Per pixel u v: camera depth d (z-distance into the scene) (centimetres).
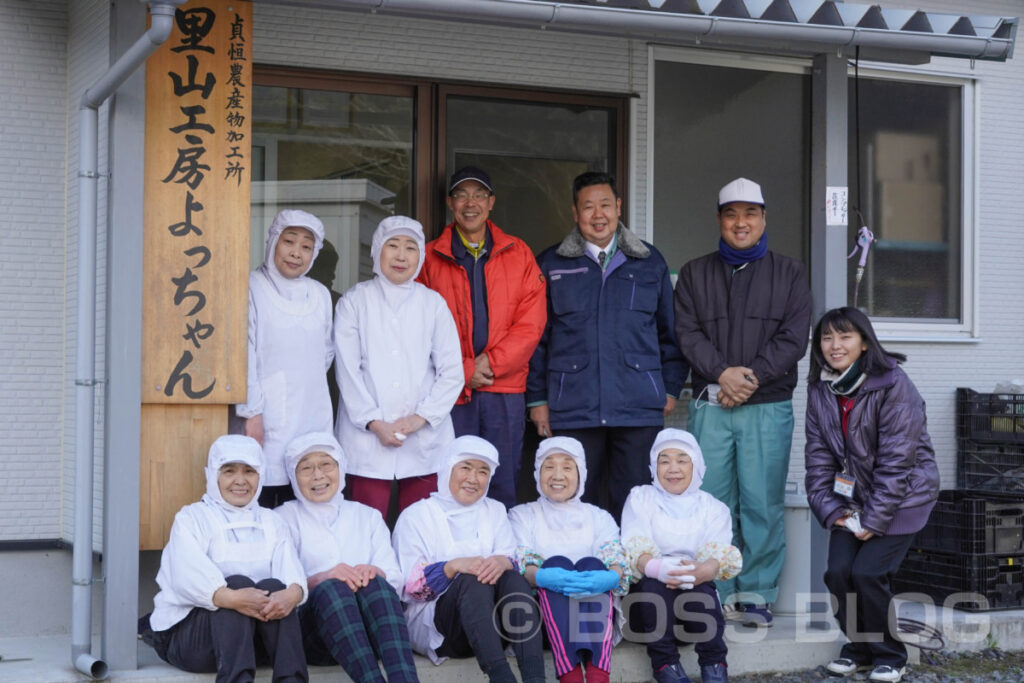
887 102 660
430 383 484
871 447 473
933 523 563
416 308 481
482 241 518
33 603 505
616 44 592
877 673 469
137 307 413
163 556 412
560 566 434
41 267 512
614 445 523
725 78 621
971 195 672
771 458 516
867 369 472
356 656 396
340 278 553
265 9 535
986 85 673
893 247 660
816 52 515
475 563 424
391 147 560
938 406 658
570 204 592
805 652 491
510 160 580
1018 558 558
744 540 520
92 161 418
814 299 522
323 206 550
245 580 397
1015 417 629
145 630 444
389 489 480
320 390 466
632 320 518
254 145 538
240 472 412
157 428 425
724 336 521
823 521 481
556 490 457
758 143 627
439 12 406
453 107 571
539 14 412
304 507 436
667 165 610
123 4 411
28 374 509
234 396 429
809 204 636
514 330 509
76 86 504
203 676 409
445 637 432
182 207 423
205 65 424
